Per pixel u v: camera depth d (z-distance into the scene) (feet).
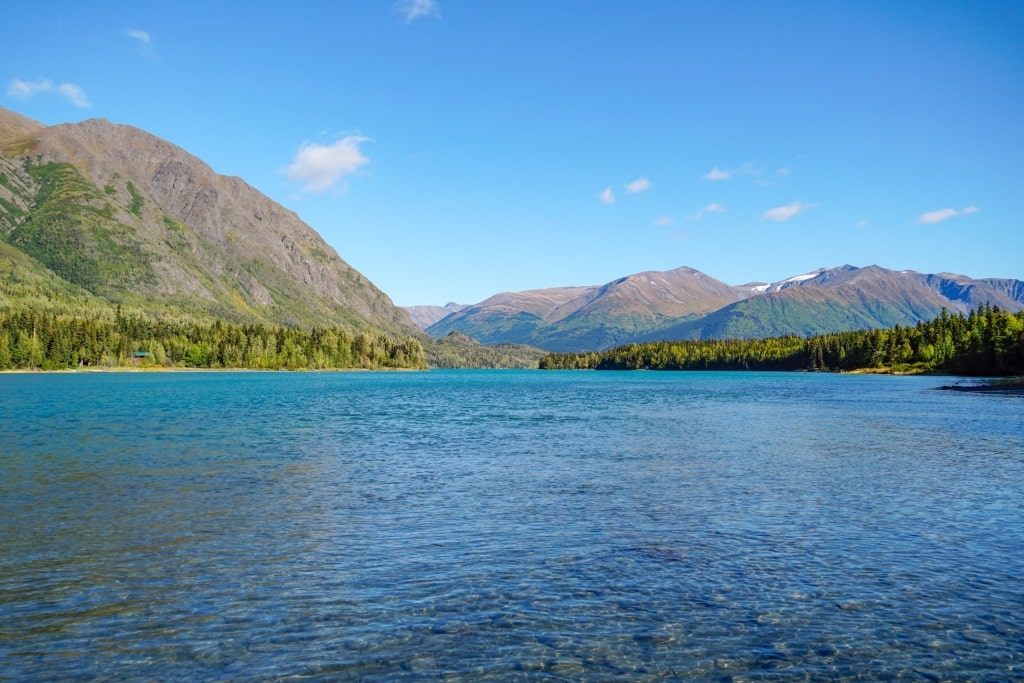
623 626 56.03
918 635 54.70
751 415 266.36
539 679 47.73
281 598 61.41
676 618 57.62
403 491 108.78
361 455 149.38
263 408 287.28
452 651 51.57
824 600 61.77
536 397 401.70
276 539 80.02
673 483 116.78
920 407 305.73
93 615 57.47
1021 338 602.85
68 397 346.33
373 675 48.03
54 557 72.54
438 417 252.01
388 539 80.38
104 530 83.41
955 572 69.46
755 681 47.57
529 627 55.77
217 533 82.48
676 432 202.39
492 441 177.37
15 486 110.32
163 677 47.52
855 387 515.09
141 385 501.56
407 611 58.75
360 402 336.70
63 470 125.90
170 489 108.99
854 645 52.90
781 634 54.75
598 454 153.17
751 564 71.61
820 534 83.30
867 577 67.82
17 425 205.36
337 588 64.03
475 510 95.50
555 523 88.28
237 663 49.52
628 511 95.14
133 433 186.09
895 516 92.79
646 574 68.33
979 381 568.41
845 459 146.00
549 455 151.33
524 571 69.10
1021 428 213.05
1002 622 57.16
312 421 229.66
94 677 47.42
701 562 72.18
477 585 64.95
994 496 106.42
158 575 67.26
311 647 52.06
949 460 145.18
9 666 48.70
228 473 124.47
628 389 521.24
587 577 67.41
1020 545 79.00
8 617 56.85
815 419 247.29
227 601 60.64
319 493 106.73
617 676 48.14
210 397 362.12
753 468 133.59
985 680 47.80
